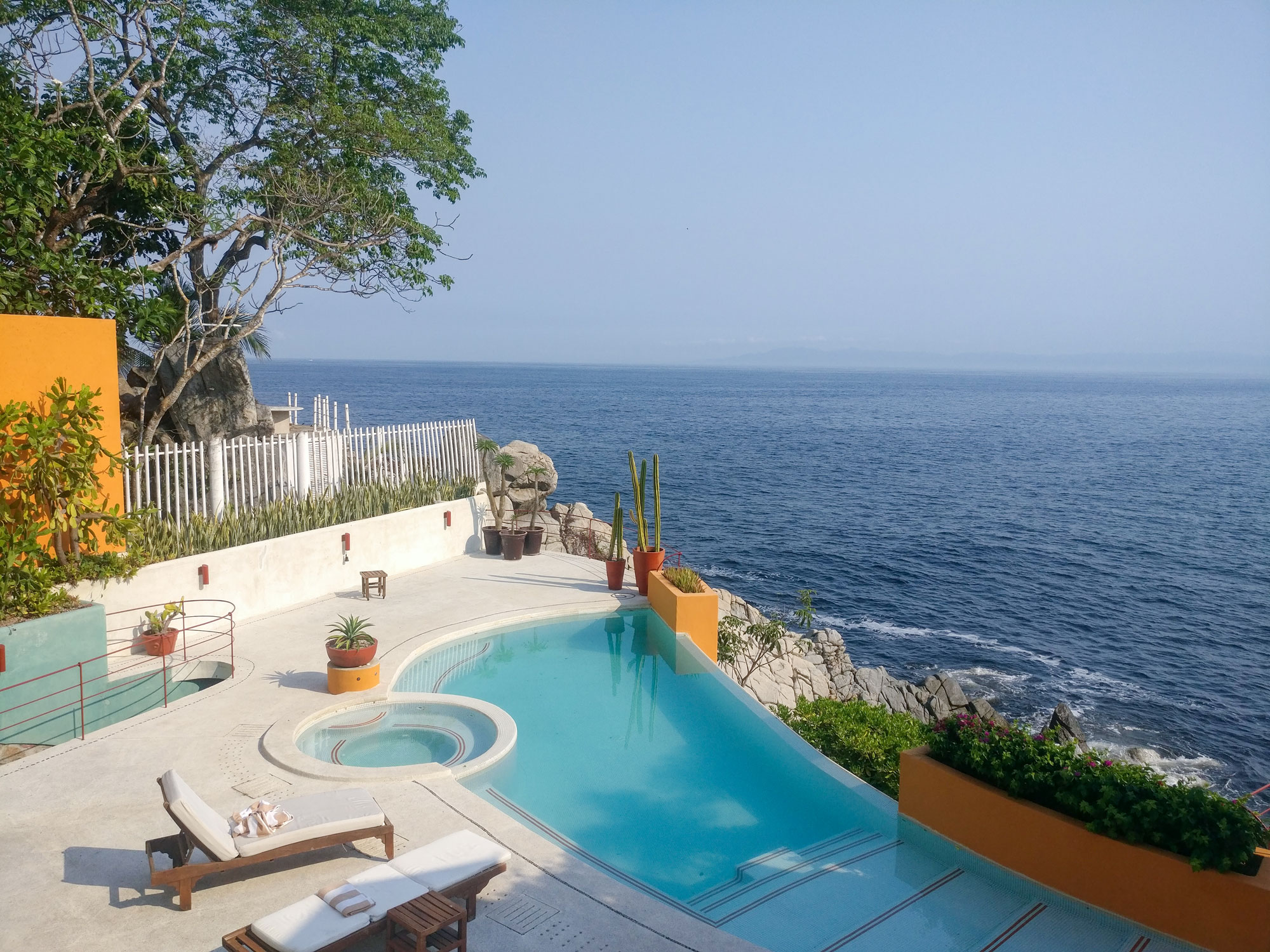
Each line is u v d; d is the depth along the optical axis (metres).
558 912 5.94
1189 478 71.31
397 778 7.98
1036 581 37.66
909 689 22.97
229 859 5.88
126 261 19.64
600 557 21.80
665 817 7.86
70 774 7.94
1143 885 5.89
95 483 10.59
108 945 5.41
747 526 46.72
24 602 9.77
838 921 6.14
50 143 14.01
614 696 11.07
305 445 15.42
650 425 110.75
